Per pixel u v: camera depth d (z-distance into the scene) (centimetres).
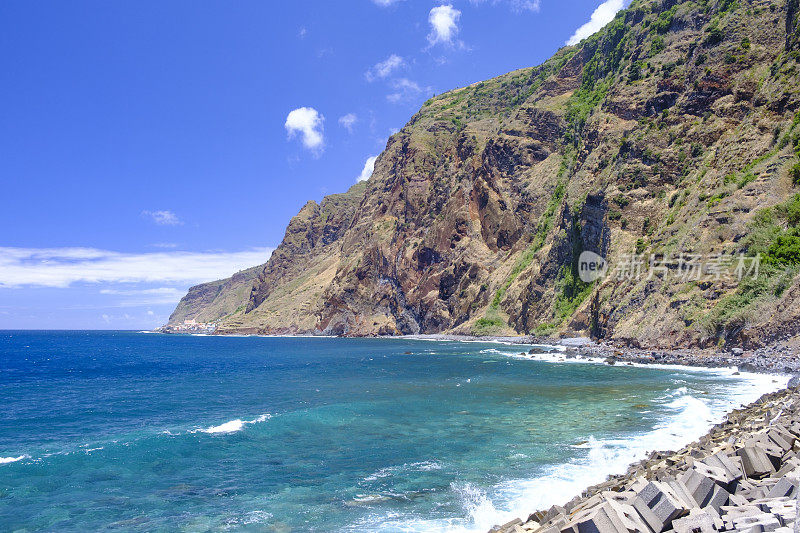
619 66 11306
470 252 13138
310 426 2709
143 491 1745
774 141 5978
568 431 2456
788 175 5431
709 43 7969
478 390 3988
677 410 2819
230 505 1595
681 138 7800
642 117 8700
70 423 3031
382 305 16188
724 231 5666
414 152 17075
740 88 7331
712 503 1050
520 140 12862
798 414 1877
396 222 16875
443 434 2491
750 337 4684
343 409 3167
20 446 2409
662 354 5369
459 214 13812
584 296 8600
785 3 7362
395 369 6031
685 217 6550
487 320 11281
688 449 1767
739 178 6050
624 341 6325
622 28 11781
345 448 2262
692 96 7875
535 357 6956
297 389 4434
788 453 1355
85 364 8394
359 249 18662
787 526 790
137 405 3722
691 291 5703
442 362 6769
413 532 1331
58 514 1545
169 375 6162
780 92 6297
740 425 2048
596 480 1688
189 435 2527
